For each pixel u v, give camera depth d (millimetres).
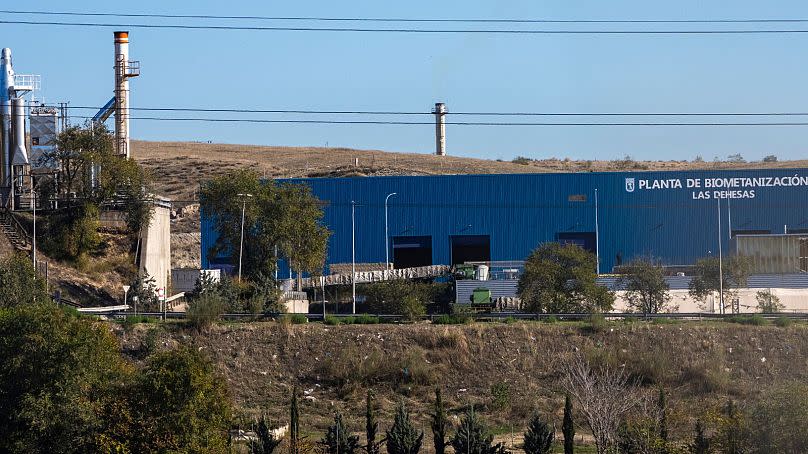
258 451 88438
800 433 77750
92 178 151625
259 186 159375
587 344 123250
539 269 151375
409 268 198750
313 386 119000
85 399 83312
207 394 82312
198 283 145250
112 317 126812
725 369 119188
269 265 156750
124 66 172750
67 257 146875
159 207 158625
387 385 118875
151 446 79375
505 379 119000
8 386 83938
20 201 152750
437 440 93438
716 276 160625
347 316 131250
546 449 92500
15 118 153125
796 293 161750
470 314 134000
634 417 98562
